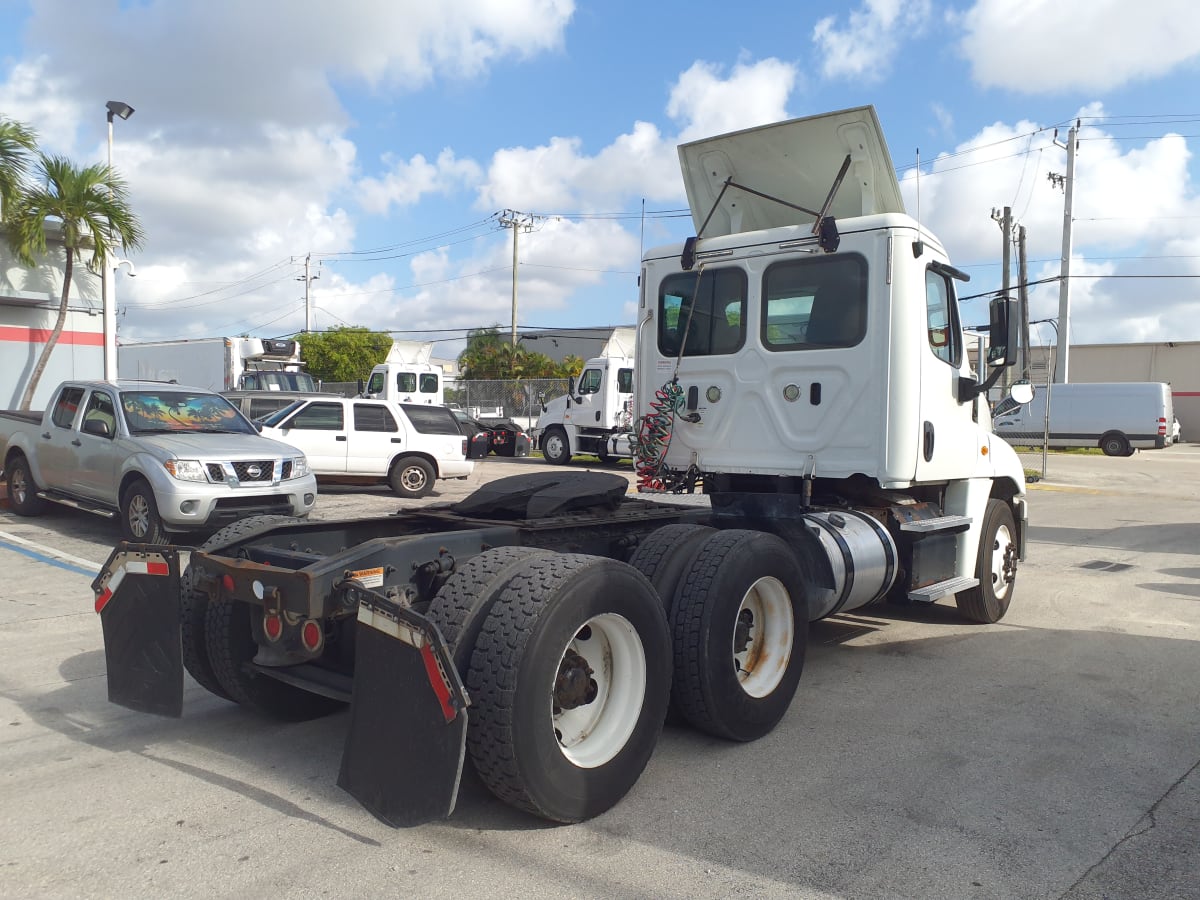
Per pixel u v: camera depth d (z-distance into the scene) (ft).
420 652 10.77
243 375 79.56
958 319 21.08
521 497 16.83
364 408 50.37
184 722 16.01
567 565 12.18
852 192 20.58
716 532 15.57
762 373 19.84
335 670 14.21
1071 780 13.62
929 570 20.58
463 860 11.08
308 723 16.02
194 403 36.17
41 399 55.72
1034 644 21.61
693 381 20.93
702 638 14.23
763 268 19.86
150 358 97.40
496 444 84.64
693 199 22.31
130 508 31.96
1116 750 14.84
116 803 12.64
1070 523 44.21
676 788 13.29
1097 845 11.57
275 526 15.44
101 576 14.94
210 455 31.14
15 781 13.39
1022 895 10.36
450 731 10.42
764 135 20.47
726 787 13.33
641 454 21.38
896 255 18.30
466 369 161.68
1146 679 18.83
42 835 11.66
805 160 20.57
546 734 11.46
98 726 15.75
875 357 18.44
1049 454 98.43
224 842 11.49
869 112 19.02
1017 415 107.55
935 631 22.89
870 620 24.08
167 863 10.94
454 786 10.33
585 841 11.59
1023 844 11.57
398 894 10.25
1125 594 27.61
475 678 11.28
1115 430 101.35
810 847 11.46
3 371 53.98
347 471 49.75
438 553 13.91
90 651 20.24
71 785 13.25
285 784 13.33
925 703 17.25
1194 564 33.01
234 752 14.58
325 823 12.06
